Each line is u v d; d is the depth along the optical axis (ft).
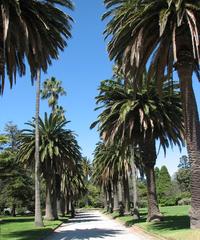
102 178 201.46
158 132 102.73
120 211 178.40
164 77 71.61
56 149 148.87
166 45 67.10
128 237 77.97
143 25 65.41
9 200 215.10
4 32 54.75
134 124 100.32
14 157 172.76
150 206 103.14
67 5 63.93
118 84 97.45
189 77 68.90
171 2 60.44
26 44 57.36
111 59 73.41
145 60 69.67
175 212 151.74
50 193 161.07
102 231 98.37
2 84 64.18
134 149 145.38
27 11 60.49
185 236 59.31
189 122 68.13
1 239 75.36
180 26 66.03
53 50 66.23
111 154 169.68
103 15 73.77
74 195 255.50
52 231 101.24
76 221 166.09
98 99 100.01
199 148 67.51
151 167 103.81
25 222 145.07
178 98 95.86
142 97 94.79
